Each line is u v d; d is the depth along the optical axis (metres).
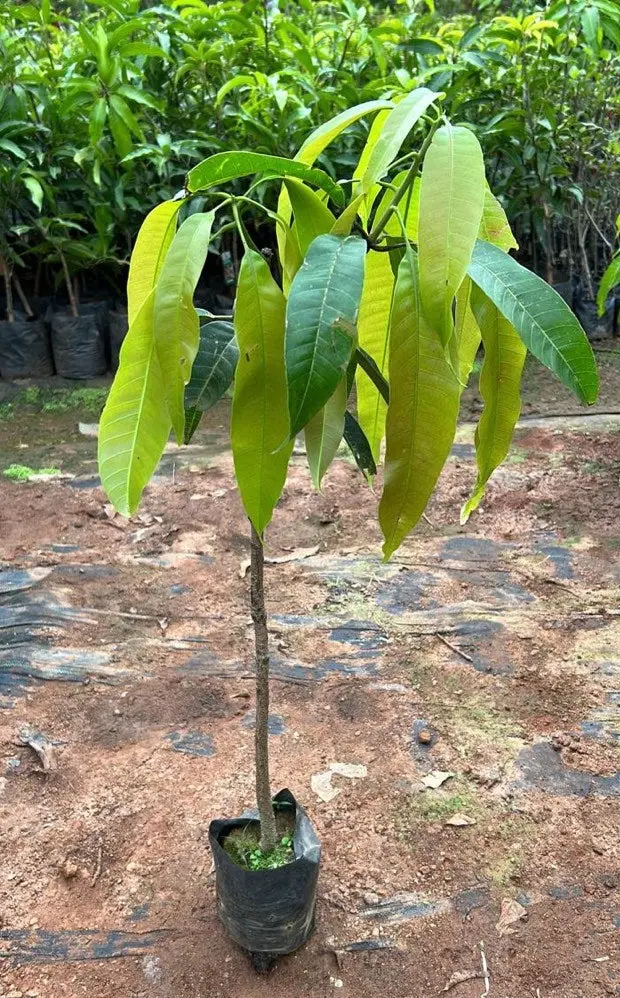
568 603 2.49
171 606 2.48
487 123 4.31
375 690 2.13
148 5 5.56
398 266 0.97
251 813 1.73
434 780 1.83
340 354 0.81
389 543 0.97
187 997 1.38
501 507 3.05
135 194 4.21
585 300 4.83
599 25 3.93
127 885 1.58
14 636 2.32
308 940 1.47
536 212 4.57
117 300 4.71
